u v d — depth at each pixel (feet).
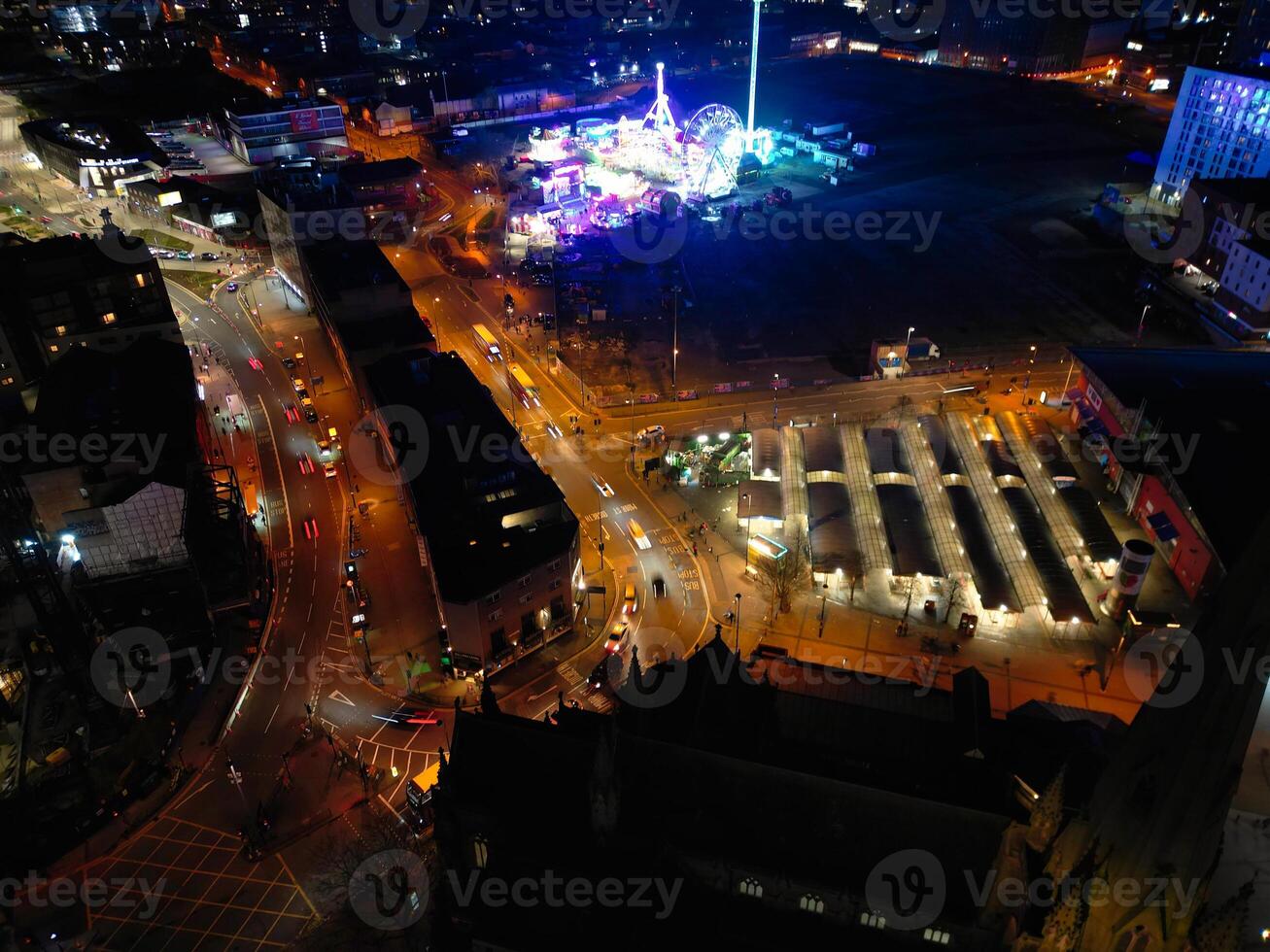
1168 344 614.34
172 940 264.52
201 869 286.25
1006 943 200.23
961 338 630.74
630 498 465.06
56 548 397.19
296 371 597.52
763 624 380.78
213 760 326.44
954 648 364.79
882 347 576.20
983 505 433.89
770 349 624.18
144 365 492.95
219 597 372.58
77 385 459.73
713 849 223.92
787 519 431.43
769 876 220.02
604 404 553.64
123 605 387.34
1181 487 393.91
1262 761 279.49
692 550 427.33
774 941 222.48
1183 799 144.97
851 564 395.14
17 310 527.81
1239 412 437.58
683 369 597.11
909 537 410.11
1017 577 390.21
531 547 357.41
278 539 442.91
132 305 556.92
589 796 234.79
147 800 310.86
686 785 231.91
